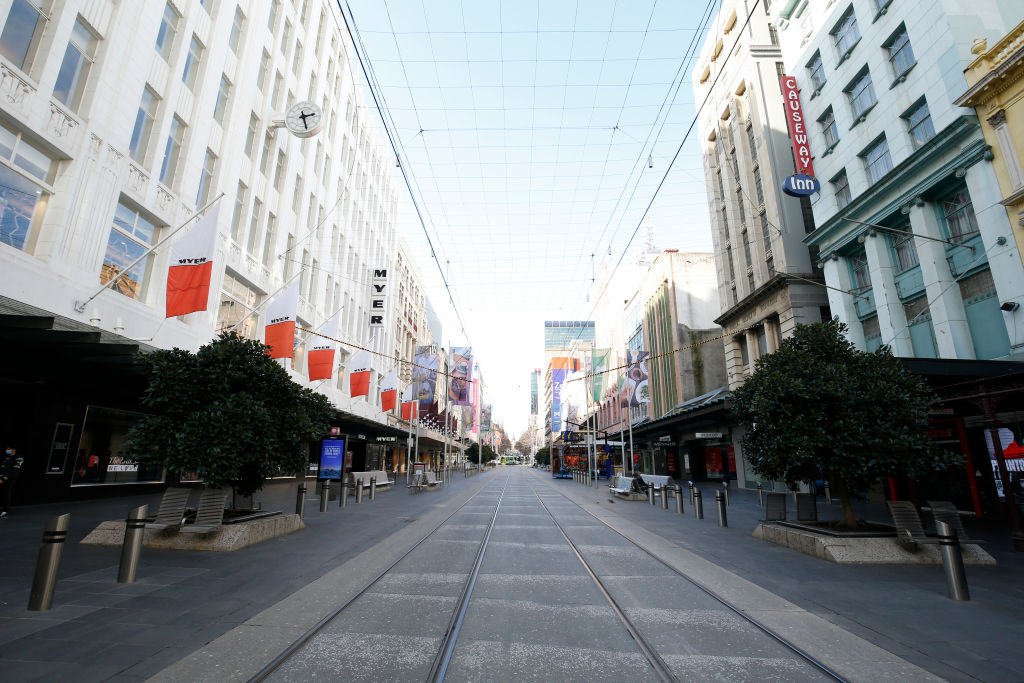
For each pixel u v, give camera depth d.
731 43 31.98
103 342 11.53
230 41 21.19
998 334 14.58
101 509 13.95
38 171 12.91
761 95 28.38
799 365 10.38
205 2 19.56
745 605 6.02
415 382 39.31
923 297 17.22
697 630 5.15
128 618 5.19
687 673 4.12
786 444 9.90
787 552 9.54
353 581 6.93
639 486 23.33
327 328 23.84
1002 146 13.98
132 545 6.67
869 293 19.88
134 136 16.17
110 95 14.70
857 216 19.59
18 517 11.89
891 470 9.26
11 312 9.88
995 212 14.15
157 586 6.42
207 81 19.27
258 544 9.65
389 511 16.45
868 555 8.57
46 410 14.98
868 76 19.64
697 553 9.40
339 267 34.38
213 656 4.27
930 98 16.41
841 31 21.19
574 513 16.47
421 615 5.53
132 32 15.52
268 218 25.27
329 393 31.33
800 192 21.92
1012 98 13.73
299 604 5.80
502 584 6.95
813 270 25.34
